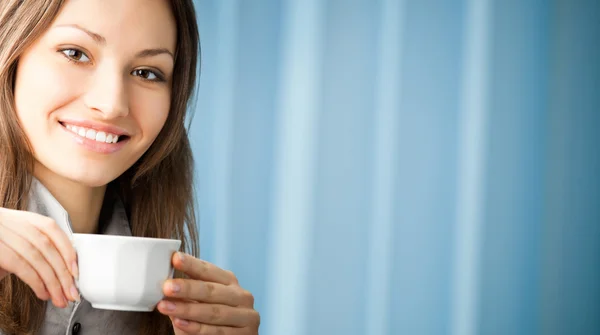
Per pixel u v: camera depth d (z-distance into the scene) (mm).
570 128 3316
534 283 3307
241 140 3420
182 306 1247
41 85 1385
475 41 3340
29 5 1375
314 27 3406
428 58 3371
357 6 3404
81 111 1404
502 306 3307
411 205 3354
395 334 3340
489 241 3322
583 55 3316
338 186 3383
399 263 3342
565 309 3293
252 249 3400
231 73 3430
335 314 3357
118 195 1690
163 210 1757
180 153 1793
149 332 1578
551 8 3322
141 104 1477
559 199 3318
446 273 3330
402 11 3377
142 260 1121
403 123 3365
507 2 3336
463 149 3342
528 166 3324
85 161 1424
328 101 3393
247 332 1337
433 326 3330
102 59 1410
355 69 3398
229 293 1310
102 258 1105
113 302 1129
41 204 1451
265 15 3439
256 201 3406
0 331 1344
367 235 3365
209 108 3428
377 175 3371
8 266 1113
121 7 1410
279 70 3428
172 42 1541
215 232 3402
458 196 3340
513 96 3336
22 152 1434
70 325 1429
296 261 3375
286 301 3371
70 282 1136
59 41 1376
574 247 3301
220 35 3439
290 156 3398
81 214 1548
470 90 3344
